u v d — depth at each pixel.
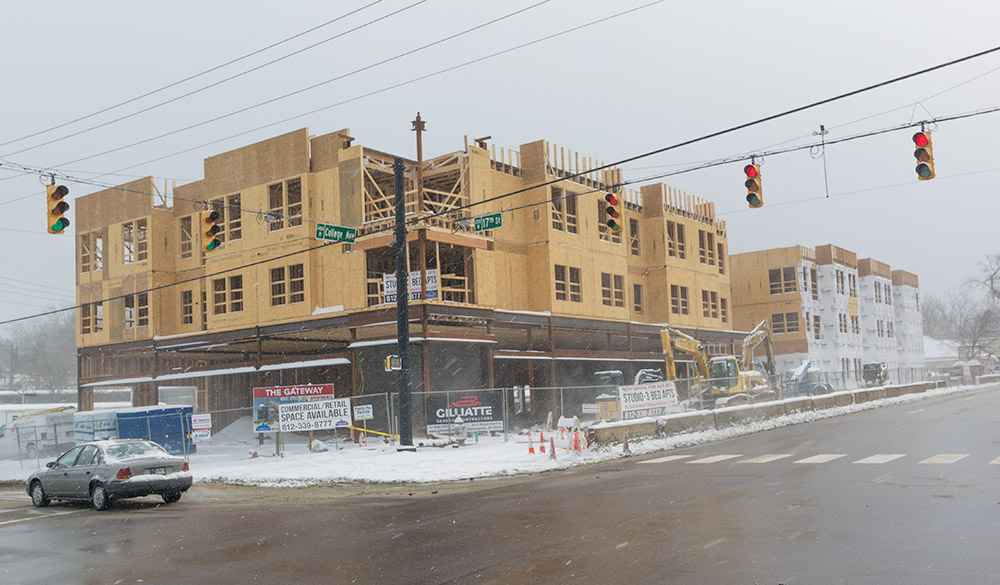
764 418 34.03
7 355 119.44
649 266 50.53
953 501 12.45
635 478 18.11
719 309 55.91
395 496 17.91
